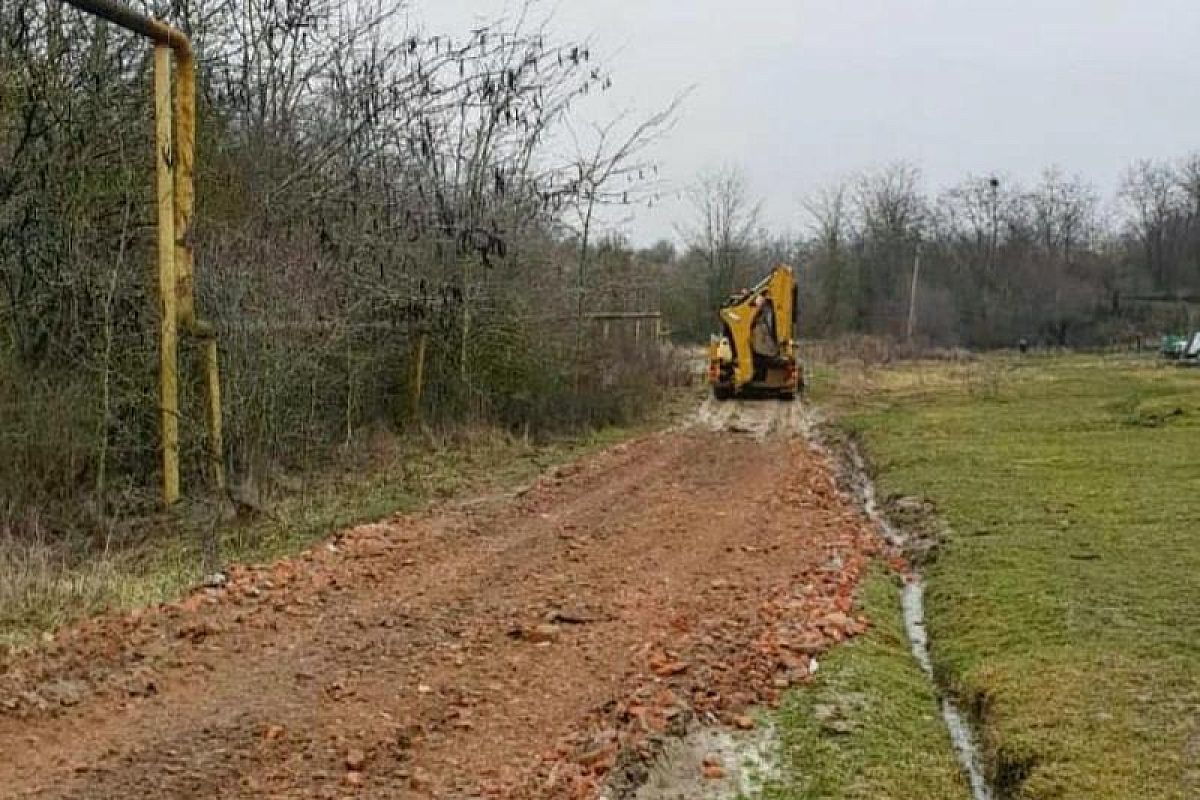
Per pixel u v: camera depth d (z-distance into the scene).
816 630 7.32
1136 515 11.07
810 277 62.72
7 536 8.84
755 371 24.19
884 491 13.42
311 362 12.93
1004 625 7.47
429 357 17.16
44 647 6.35
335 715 5.54
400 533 10.07
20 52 10.97
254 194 13.24
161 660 6.26
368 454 14.02
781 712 5.90
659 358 26.11
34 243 11.24
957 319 59.66
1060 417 20.83
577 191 19.91
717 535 10.47
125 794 4.60
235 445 11.73
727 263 54.12
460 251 16.42
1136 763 5.12
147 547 9.37
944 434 18.31
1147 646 6.84
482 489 12.82
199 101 12.70
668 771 5.14
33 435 10.20
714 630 7.18
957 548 9.89
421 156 16.42
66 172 11.38
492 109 17.33
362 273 14.80
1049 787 4.93
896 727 5.85
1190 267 64.81
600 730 5.40
